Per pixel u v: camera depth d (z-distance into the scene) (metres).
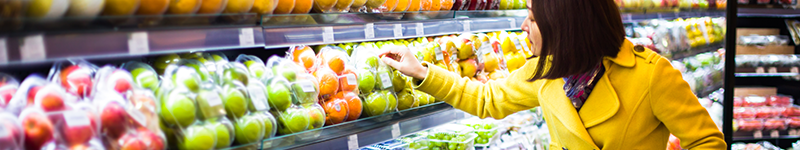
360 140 1.36
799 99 3.29
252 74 1.26
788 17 3.41
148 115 0.96
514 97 1.59
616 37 1.26
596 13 1.22
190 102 1.01
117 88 0.96
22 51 0.73
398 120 1.53
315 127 1.31
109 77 0.98
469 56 1.98
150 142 0.94
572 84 1.38
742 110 3.12
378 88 1.55
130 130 0.93
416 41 1.93
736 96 3.28
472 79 1.99
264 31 1.15
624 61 1.31
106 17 0.85
